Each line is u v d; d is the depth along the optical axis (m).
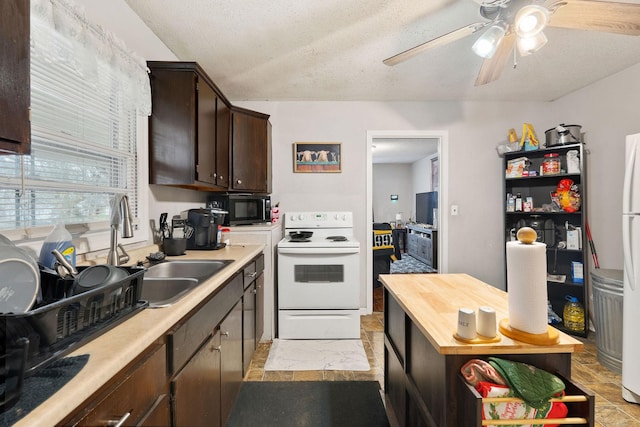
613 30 1.38
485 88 2.79
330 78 2.58
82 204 1.34
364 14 1.76
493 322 0.87
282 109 3.11
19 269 0.79
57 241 1.02
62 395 0.52
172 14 1.74
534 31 1.30
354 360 2.20
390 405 1.56
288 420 1.60
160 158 1.78
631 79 2.37
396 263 5.82
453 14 1.75
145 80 1.59
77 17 1.14
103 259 1.38
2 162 0.99
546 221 2.90
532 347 0.83
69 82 1.22
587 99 2.74
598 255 2.63
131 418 0.71
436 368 0.95
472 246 3.13
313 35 1.96
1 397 0.48
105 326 0.77
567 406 0.83
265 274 2.52
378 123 3.12
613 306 2.00
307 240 2.78
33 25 0.97
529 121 3.11
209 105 2.00
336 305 2.53
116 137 1.54
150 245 1.82
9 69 0.64
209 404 1.19
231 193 2.70
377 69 2.42
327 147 3.11
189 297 1.04
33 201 1.12
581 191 2.59
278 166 3.12
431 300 1.21
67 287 0.88
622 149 2.44
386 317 1.67
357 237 3.14
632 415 1.61
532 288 0.85
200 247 2.08
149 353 0.81
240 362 1.71
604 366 2.07
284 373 2.04
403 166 7.69
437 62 2.31
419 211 6.76
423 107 3.12
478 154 3.12
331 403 1.73
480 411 0.76
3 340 0.51
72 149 1.27
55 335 0.65
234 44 2.06
